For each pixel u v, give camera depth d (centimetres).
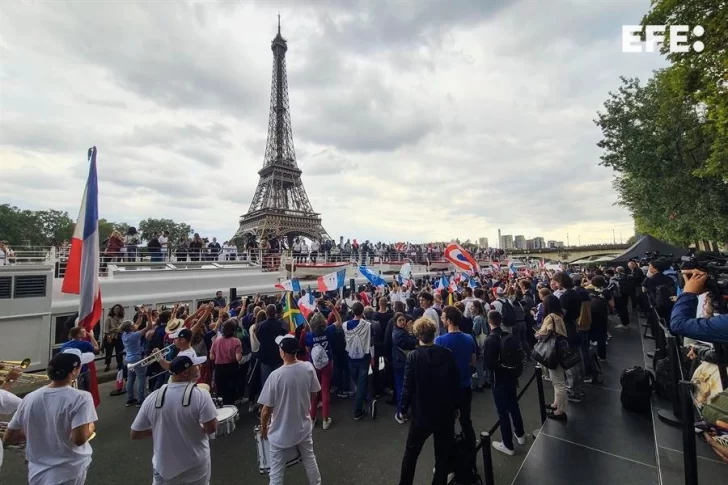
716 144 1342
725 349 415
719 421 258
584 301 834
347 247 3334
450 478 502
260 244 2695
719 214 1811
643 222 3078
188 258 2206
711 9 1118
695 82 1258
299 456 446
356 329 746
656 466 473
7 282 1206
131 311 1523
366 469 552
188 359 386
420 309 965
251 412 793
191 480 362
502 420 554
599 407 671
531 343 1087
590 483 451
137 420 366
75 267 792
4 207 5653
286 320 930
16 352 1208
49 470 354
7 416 495
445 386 431
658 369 675
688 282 287
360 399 737
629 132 2030
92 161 783
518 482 461
